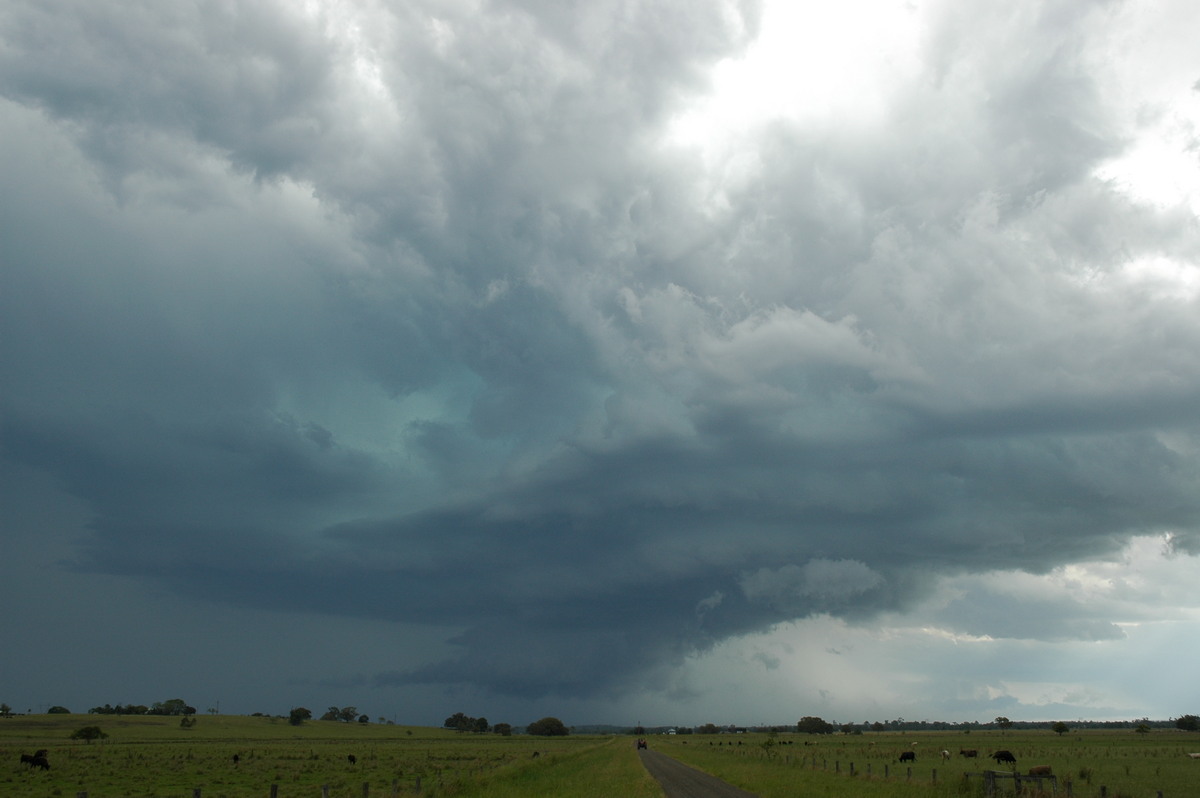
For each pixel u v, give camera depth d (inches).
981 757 3181.6
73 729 6619.1
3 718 7465.6
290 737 6604.3
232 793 1897.1
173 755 3526.1
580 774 2070.6
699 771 2186.3
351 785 2129.7
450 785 1599.4
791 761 2559.1
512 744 5910.4
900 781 1525.6
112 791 1950.1
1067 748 4104.3
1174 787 1652.3
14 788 1990.7
